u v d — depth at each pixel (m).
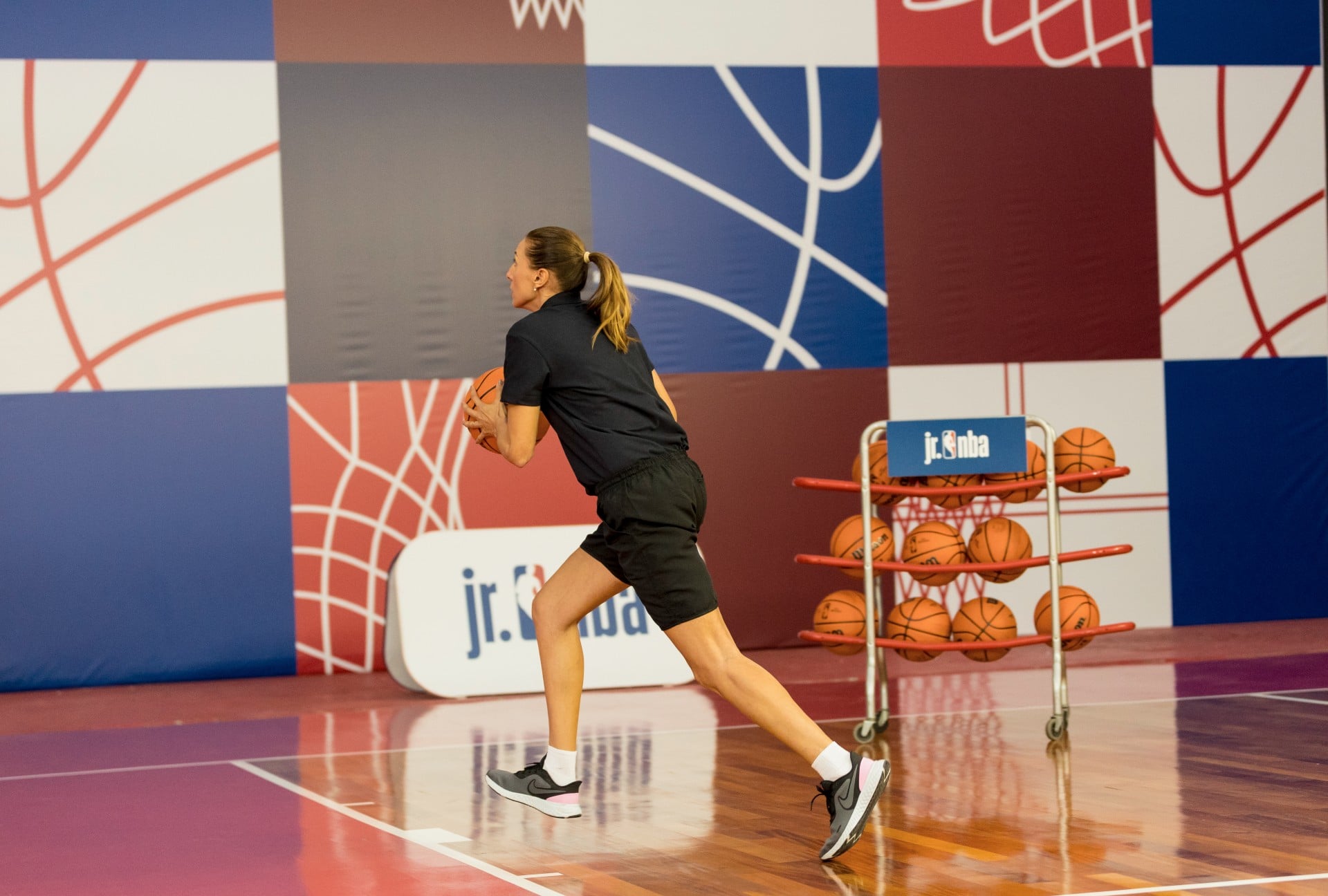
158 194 10.08
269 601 10.20
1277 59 11.57
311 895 3.91
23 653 9.84
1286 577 11.53
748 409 10.76
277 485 10.22
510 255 10.55
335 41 10.32
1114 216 11.27
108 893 4.01
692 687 8.93
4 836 4.86
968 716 7.05
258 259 10.21
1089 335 11.22
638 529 4.27
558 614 4.67
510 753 6.43
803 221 10.88
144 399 10.05
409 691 9.20
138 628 10.01
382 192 10.38
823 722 6.96
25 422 9.88
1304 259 11.59
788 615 10.77
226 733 7.41
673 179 10.73
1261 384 11.51
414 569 8.91
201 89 10.14
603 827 4.73
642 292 10.67
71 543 9.93
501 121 10.55
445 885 3.98
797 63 10.88
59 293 9.93
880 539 6.82
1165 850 4.14
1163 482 11.30
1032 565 6.66
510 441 4.47
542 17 10.59
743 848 4.36
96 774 6.16
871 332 10.95
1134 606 11.23
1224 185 11.45
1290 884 3.73
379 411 10.36
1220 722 6.54
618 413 4.37
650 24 10.73
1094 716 6.88
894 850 4.25
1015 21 11.16
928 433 6.59
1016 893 3.71
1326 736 6.08
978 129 11.09
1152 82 11.36
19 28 9.88
